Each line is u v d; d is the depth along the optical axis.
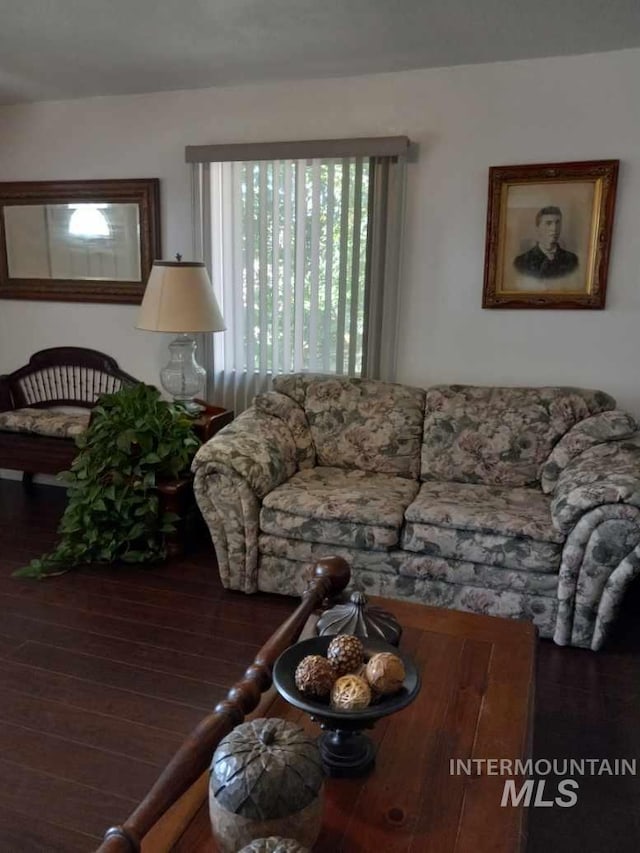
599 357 3.08
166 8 2.46
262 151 3.30
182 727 1.91
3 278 4.14
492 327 3.21
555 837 1.56
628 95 2.84
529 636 1.67
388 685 1.15
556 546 2.32
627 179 2.90
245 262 3.50
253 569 2.70
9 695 2.04
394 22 2.55
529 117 2.99
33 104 3.84
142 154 3.68
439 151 3.13
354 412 3.12
